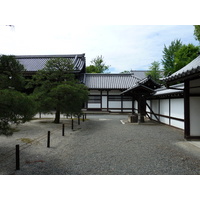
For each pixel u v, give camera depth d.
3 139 7.65
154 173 4.21
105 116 19.09
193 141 7.43
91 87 22.28
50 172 4.25
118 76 26.28
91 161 5.01
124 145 6.82
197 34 21.05
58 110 12.37
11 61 6.36
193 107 7.59
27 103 5.11
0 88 6.28
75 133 9.27
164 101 12.98
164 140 7.68
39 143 7.09
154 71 27.59
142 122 13.77
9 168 4.47
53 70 12.80
